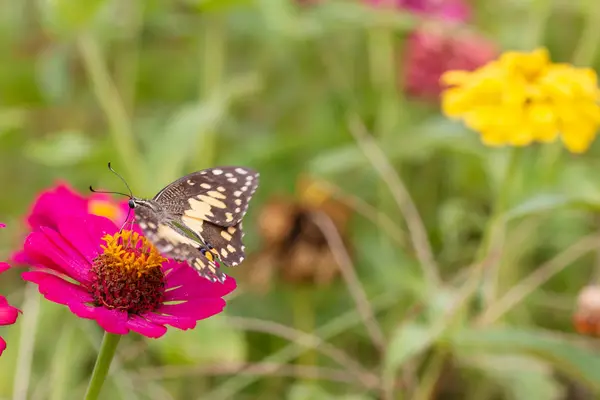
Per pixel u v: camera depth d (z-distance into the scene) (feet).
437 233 3.56
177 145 3.20
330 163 3.27
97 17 3.24
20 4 4.19
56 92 3.36
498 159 3.30
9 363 2.92
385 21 3.51
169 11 3.80
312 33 3.59
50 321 2.95
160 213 2.36
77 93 4.15
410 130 3.40
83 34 3.23
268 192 3.61
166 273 2.36
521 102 2.86
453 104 2.93
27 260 2.30
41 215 2.43
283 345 3.22
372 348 3.28
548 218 3.51
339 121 3.65
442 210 3.46
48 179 3.84
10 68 3.89
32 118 4.13
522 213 2.77
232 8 3.39
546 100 2.87
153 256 2.31
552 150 3.29
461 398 3.25
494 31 4.32
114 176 3.19
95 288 2.30
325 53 4.02
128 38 3.82
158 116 4.03
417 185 3.81
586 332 2.92
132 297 2.30
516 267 3.39
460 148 3.29
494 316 3.04
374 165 3.19
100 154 3.17
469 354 2.90
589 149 4.02
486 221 3.53
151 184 3.19
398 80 4.05
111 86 3.28
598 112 2.90
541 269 3.14
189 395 3.16
